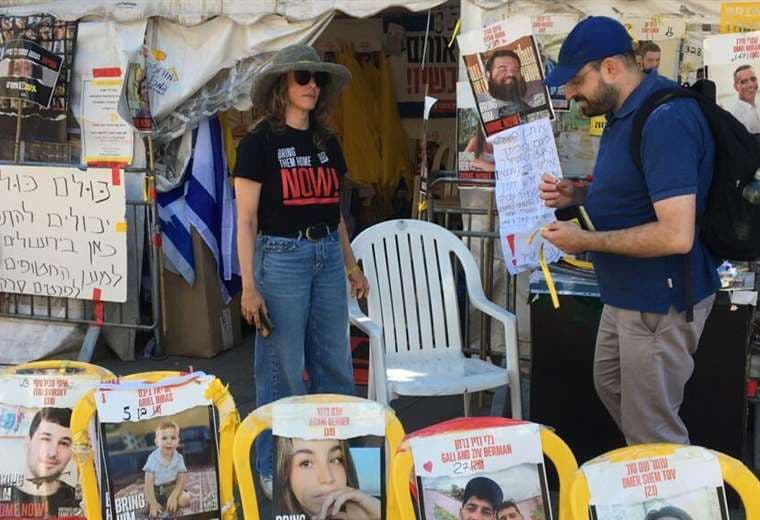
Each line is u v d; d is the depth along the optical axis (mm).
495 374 3846
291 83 3289
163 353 5664
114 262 5254
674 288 2736
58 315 5531
